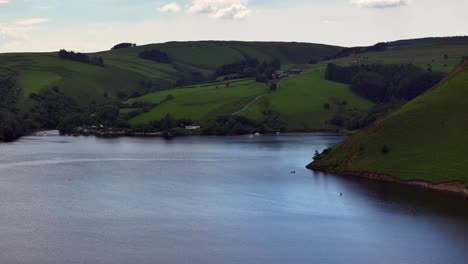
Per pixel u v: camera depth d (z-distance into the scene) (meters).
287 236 94.25
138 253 85.38
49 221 102.44
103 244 89.44
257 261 82.56
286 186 134.38
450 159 132.00
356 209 110.44
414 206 111.50
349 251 86.88
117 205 115.31
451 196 118.62
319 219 104.12
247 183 139.38
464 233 95.00
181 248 87.88
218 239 92.44
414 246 89.00
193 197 123.19
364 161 147.50
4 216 105.69
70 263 81.00
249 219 104.44
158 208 112.69
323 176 147.38
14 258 82.81
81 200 119.88
